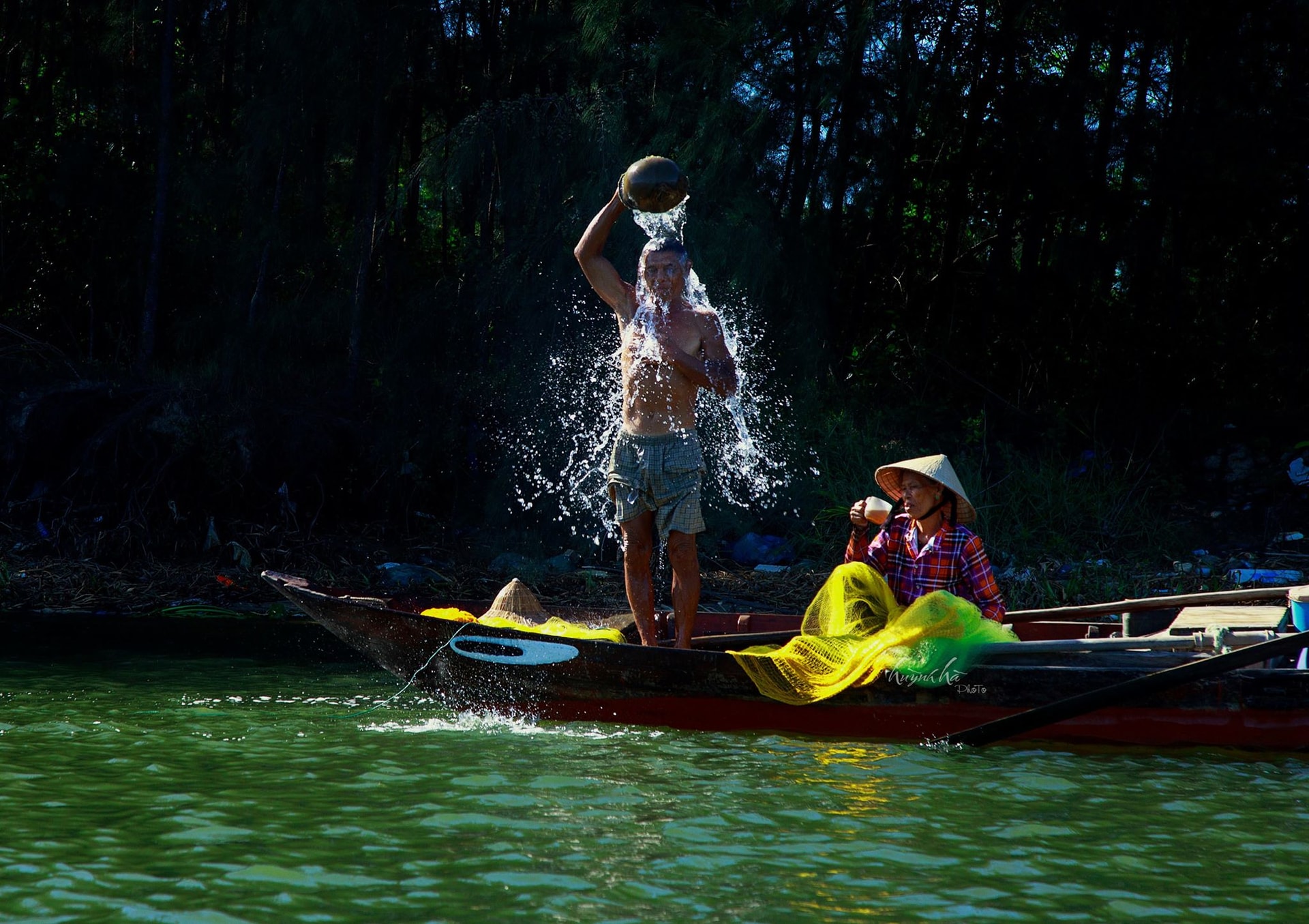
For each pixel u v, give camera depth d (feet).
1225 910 11.06
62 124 44.88
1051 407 49.03
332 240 42.57
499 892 11.21
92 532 37.78
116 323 44.96
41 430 38.96
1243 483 45.37
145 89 42.60
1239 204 48.65
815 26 43.45
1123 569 37.58
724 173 39.40
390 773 15.57
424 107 45.06
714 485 40.83
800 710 18.52
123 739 17.51
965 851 12.67
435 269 45.06
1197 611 21.76
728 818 13.73
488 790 14.79
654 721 18.93
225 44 44.83
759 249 37.93
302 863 11.93
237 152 41.88
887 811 14.16
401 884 11.39
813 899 11.18
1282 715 17.74
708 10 42.42
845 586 18.84
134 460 38.96
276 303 40.86
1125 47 49.16
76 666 24.07
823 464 41.75
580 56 42.01
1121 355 49.26
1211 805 14.67
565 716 19.25
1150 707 17.94
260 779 15.20
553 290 38.47
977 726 18.15
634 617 20.22
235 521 38.91
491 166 41.78
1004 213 51.16
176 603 33.55
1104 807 14.53
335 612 19.34
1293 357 49.55
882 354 49.57
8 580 34.04
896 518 20.11
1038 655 18.38
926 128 51.49
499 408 40.52
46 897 10.94
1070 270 49.75
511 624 20.77
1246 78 46.96
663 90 40.81
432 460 41.24
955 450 45.78
